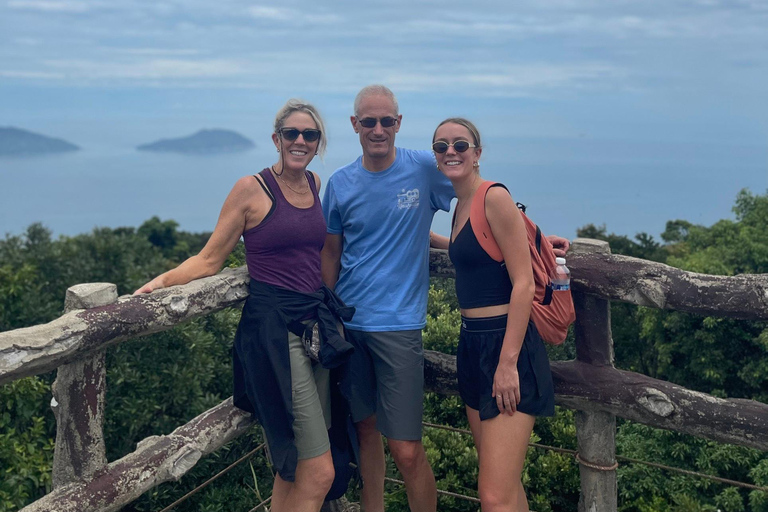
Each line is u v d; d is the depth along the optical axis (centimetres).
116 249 1323
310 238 277
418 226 306
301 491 277
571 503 535
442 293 536
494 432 267
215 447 274
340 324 298
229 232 268
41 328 194
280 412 265
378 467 340
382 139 296
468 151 271
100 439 222
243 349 272
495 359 270
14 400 629
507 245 262
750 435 248
